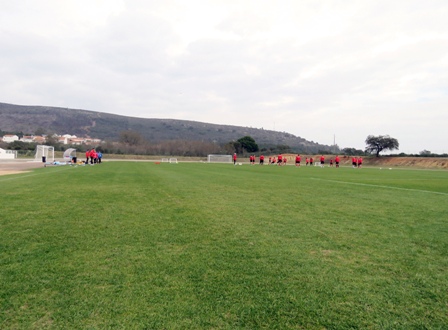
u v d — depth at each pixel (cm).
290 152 10381
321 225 627
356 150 9581
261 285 334
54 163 3856
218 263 398
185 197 1006
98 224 605
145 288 321
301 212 772
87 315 268
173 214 718
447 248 479
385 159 8075
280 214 739
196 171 2766
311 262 408
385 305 295
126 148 9531
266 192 1202
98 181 1535
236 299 301
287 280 348
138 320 262
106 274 357
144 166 3712
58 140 10775
